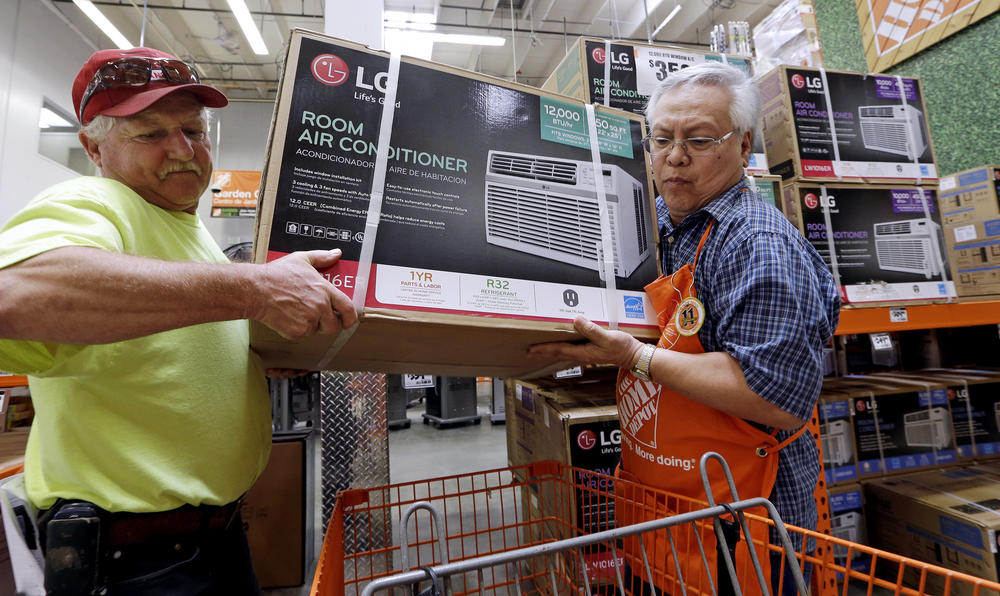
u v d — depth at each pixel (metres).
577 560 1.05
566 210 0.89
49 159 6.48
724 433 0.86
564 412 1.52
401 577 0.45
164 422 0.81
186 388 0.84
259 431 1.01
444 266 0.77
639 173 0.99
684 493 0.90
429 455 4.19
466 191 0.81
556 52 9.23
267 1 7.23
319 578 0.64
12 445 1.64
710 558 0.80
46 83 6.51
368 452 1.72
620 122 1.00
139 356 0.78
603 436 1.48
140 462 0.78
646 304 0.94
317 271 0.69
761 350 0.77
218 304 0.61
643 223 0.98
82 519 0.72
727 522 0.63
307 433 2.21
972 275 2.13
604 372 2.26
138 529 0.79
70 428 0.76
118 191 0.83
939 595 1.56
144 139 0.87
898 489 1.73
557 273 0.86
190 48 8.23
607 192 0.94
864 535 1.81
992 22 2.33
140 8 7.02
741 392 0.78
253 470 0.98
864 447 1.87
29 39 6.23
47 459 0.77
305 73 0.75
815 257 1.00
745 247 0.86
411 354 0.96
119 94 0.84
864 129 1.72
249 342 1.00
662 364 0.83
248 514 2.00
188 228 0.98
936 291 1.67
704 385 0.80
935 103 2.59
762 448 0.84
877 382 2.08
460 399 5.65
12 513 0.74
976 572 1.45
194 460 0.84
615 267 0.92
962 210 2.18
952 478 1.80
